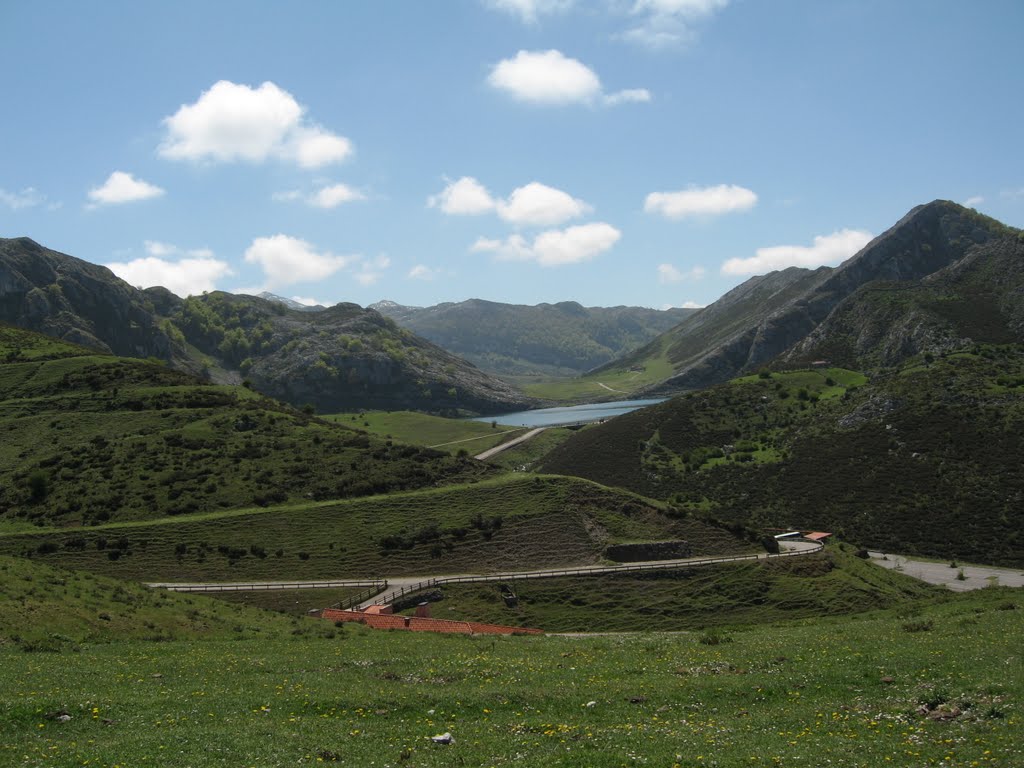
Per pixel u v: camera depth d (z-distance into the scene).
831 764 17.95
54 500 102.31
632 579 86.75
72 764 19.00
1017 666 25.64
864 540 132.50
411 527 96.62
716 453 185.25
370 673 29.97
